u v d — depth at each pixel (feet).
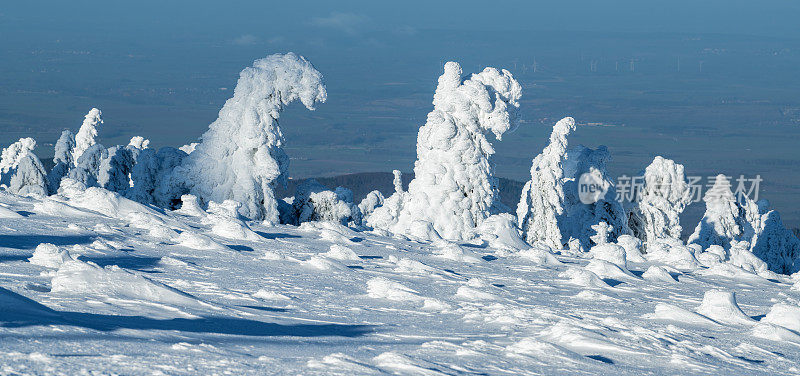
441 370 30.07
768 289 111.45
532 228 218.38
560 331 41.68
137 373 24.86
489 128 215.92
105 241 74.02
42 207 97.19
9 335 28.78
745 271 126.21
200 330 36.60
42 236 74.13
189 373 25.67
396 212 215.92
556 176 219.20
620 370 34.58
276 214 195.52
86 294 42.29
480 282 77.00
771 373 39.11
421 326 47.47
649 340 42.68
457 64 214.69
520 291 78.07
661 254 149.79
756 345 48.55
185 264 68.13
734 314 61.21
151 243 81.00
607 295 80.69
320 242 111.04
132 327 34.60
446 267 95.66
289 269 75.15
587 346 39.65
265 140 195.93
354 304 56.65
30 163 207.41
